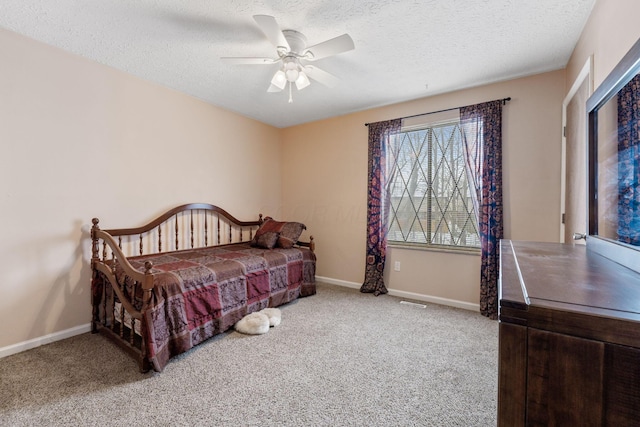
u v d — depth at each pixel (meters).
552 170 2.69
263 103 3.56
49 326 2.30
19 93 2.14
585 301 0.66
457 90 3.15
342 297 3.50
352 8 1.84
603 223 1.33
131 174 2.82
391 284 3.63
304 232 4.41
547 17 1.92
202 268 2.45
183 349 2.10
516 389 0.67
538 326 0.65
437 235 3.34
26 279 2.19
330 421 1.48
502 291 0.75
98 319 2.49
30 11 1.87
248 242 3.98
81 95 2.47
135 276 1.96
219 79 2.89
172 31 2.10
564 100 2.58
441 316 2.89
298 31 2.08
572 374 0.61
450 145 3.25
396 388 1.75
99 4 1.80
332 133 4.11
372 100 3.46
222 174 3.74
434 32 2.10
